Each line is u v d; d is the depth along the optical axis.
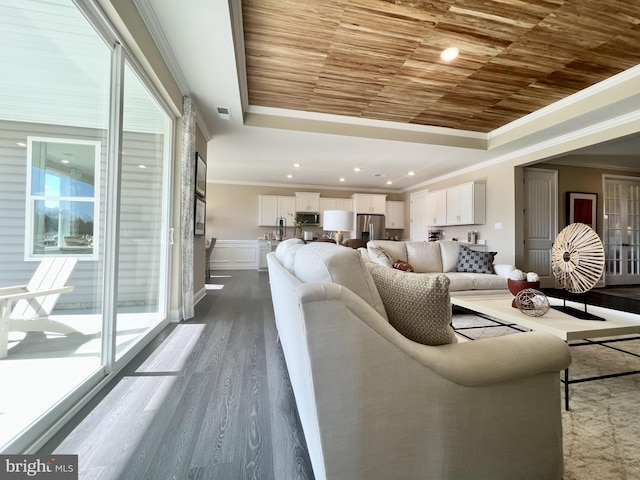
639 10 2.16
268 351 2.25
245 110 3.80
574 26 2.34
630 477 1.07
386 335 0.83
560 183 5.54
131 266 2.35
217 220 7.69
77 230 1.76
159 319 2.85
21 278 1.47
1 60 1.34
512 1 2.09
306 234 7.29
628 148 4.66
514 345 0.97
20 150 1.47
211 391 1.65
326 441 0.80
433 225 6.76
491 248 5.30
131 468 1.09
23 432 1.16
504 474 0.95
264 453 1.18
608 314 2.01
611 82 3.08
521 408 0.96
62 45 1.58
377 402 0.83
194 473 1.08
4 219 1.41
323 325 0.78
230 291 4.74
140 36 1.95
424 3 2.11
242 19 2.27
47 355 1.54
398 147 4.66
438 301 0.92
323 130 4.08
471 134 4.64
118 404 1.51
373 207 8.00
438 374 0.88
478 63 2.85
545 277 5.38
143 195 2.55
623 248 5.90
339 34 2.44
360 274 0.94
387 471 0.85
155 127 2.72
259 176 7.17
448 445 0.89
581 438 1.28
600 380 1.82
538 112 3.87
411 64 2.87
